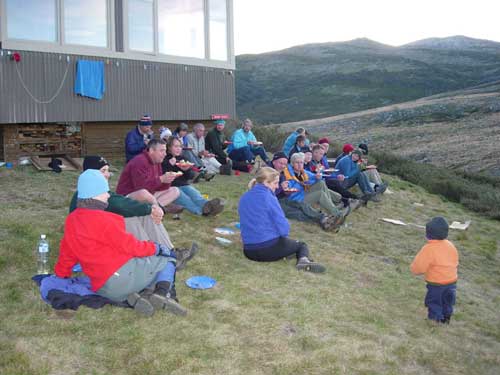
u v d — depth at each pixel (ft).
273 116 303.27
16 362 12.18
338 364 13.50
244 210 20.72
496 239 35.24
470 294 23.38
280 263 20.99
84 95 36.78
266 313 16.07
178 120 43.80
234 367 12.90
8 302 15.16
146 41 40.57
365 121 176.76
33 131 36.04
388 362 14.11
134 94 39.93
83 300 14.21
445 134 132.16
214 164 37.96
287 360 13.35
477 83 332.19
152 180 21.48
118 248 13.96
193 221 25.38
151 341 13.73
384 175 51.80
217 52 45.68
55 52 35.42
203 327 14.76
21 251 18.67
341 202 32.73
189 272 18.88
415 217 36.35
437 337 16.97
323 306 17.24
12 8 33.42
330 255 23.82
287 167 28.84
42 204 25.57
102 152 39.65
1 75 33.12
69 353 12.89
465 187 51.39
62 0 35.50
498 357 16.25
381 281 21.56
